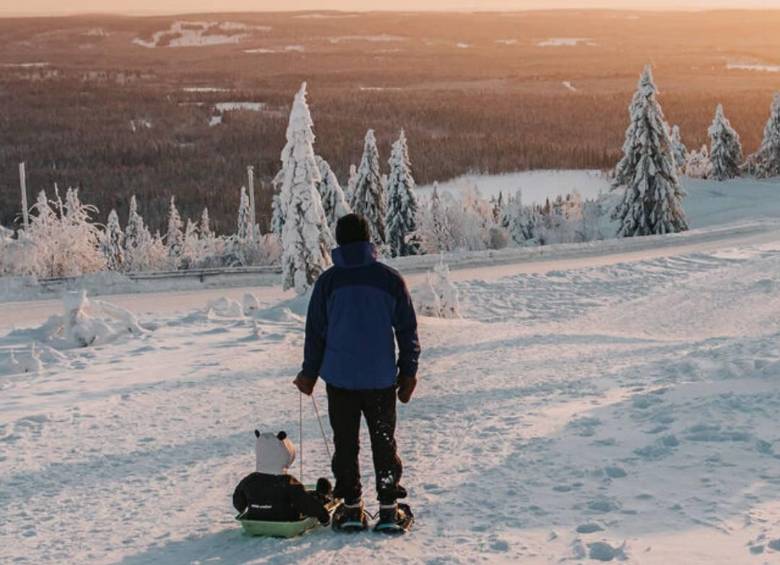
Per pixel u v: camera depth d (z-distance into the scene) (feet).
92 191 561.84
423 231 183.21
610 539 17.49
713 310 96.99
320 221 95.04
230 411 36.19
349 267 19.10
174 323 69.21
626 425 28.48
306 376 19.35
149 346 57.36
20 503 23.31
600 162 556.51
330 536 19.26
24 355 51.31
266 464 19.67
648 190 177.17
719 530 17.53
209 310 74.84
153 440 30.78
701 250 141.38
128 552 19.08
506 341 64.08
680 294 107.04
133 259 171.01
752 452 23.79
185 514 22.02
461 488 22.44
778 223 169.78
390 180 194.08
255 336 62.03
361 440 30.32
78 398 39.45
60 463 27.55
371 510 21.39
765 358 40.06
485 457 25.73
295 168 94.32
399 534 18.95
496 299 106.73
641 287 112.98
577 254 142.82
